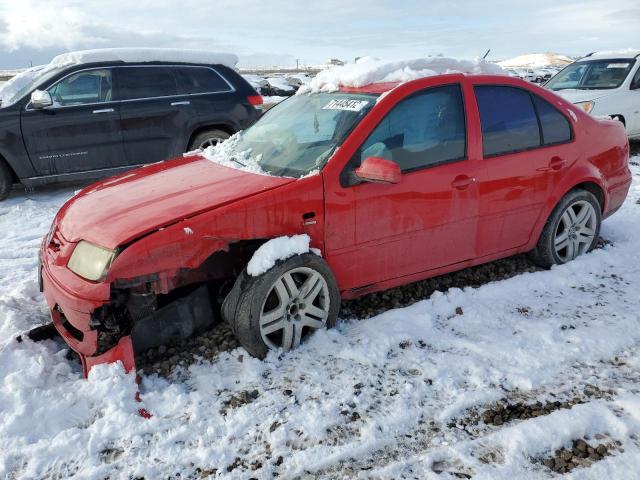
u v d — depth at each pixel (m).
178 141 7.64
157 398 2.88
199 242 2.94
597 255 4.55
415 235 3.63
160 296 3.28
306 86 4.49
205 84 7.81
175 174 3.72
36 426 2.65
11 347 3.21
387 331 3.46
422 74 3.80
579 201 4.38
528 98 4.15
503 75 4.11
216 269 3.33
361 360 3.18
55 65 7.64
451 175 3.67
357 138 3.38
